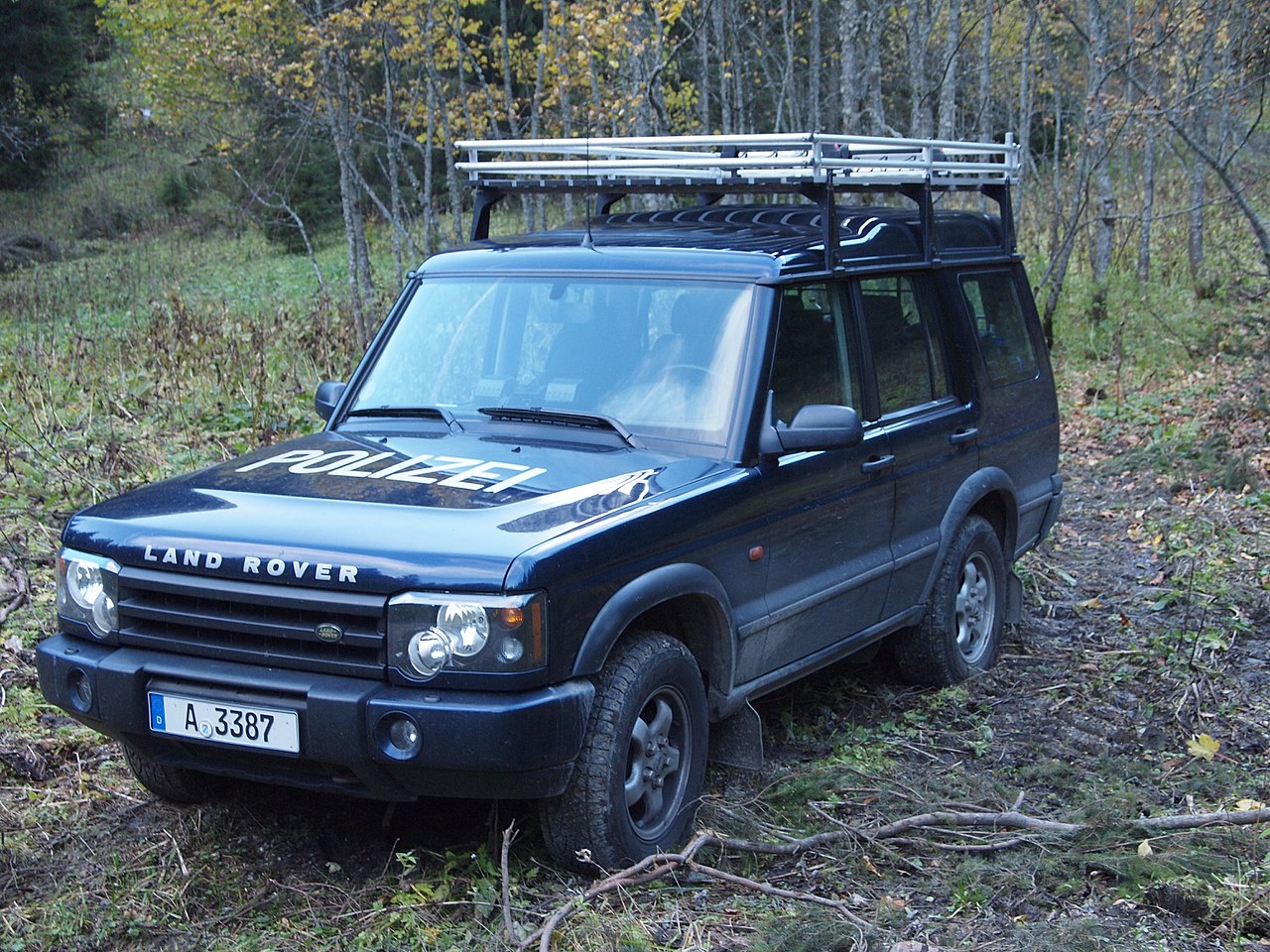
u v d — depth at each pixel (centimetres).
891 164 510
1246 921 366
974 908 380
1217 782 472
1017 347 634
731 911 372
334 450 437
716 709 429
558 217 2773
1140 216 1692
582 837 371
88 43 3834
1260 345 1412
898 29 2241
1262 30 1544
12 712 497
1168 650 620
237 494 395
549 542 351
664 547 387
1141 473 998
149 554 369
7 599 623
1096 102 1527
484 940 349
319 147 2731
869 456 494
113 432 936
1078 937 354
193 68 1762
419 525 361
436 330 486
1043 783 477
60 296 2194
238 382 1089
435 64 1712
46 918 365
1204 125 1769
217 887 384
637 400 442
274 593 351
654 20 1722
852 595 494
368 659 349
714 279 455
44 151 3553
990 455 593
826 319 484
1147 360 1405
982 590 606
